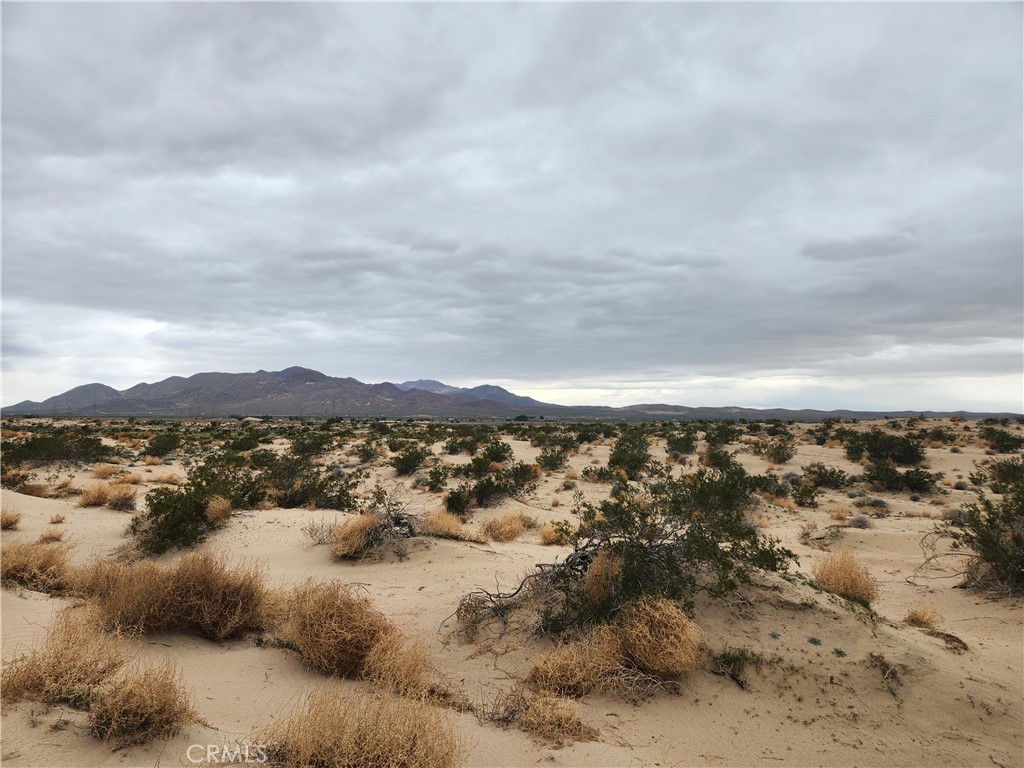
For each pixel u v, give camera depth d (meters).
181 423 90.12
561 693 6.06
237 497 17.02
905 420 69.25
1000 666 6.65
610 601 7.08
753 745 5.30
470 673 6.65
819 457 37.06
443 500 20.47
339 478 26.66
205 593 7.10
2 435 40.38
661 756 5.05
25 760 3.63
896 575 11.97
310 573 11.16
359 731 4.17
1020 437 38.34
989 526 10.22
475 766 4.56
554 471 31.38
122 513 16.92
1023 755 5.20
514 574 10.83
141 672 5.12
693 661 6.21
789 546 15.30
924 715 5.68
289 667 6.36
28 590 7.98
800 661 6.28
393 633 6.65
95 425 70.62
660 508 8.16
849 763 5.12
